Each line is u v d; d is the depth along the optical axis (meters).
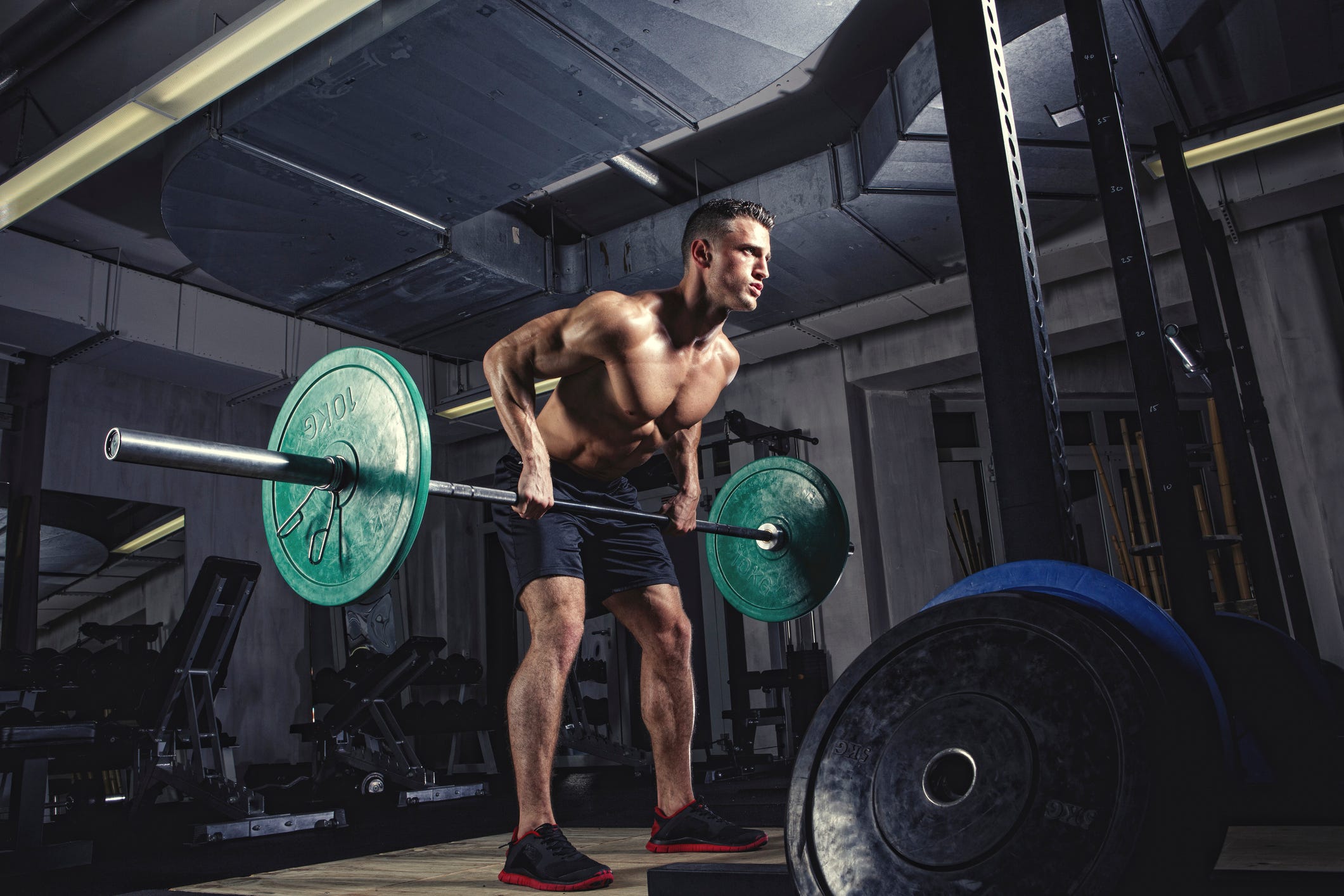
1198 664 0.88
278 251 4.92
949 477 7.23
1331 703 1.68
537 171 4.28
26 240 5.47
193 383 6.77
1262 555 2.58
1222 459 4.91
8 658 4.34
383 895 1.56
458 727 6.48
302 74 3.60
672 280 5.48
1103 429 6.79
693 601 7.56
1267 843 1.41
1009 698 0.86
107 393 6.44
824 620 6.51
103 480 6.33
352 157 4.11
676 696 1.90
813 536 2.45
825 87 4.81
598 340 1.71
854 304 6.14
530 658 1.70
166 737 4.54
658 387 1.78
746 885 1.08
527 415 1.70
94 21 3.97
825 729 0.98
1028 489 1.12
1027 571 1.00
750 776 5.29
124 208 5.46
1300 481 5.18
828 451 6.73
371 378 1.42
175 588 6.61
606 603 1.93
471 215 4.67
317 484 1.41
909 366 6.46
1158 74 3.83
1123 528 6.05
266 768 6.57
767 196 5.01
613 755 6.12
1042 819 0.79
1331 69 3.91
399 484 1.35
